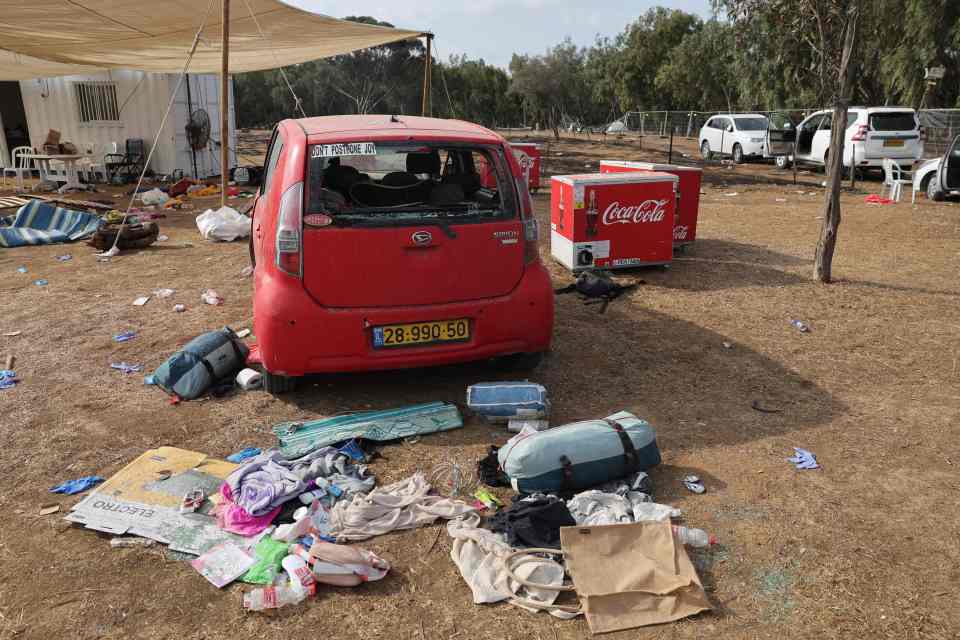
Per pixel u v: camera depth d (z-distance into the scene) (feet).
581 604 9.23
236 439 13.78
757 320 21.57
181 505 11.38
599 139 141.28
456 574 9.97
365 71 191.72
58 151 57.06
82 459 13.04
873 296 24.07
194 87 63.41
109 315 21.83
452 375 16.98
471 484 12.35
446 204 14.51
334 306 13.91
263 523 10.96
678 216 30.68
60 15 38.27
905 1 85.51
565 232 27.22
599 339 19.83
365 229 13.73
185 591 9.54
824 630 8.86
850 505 11.60
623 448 11.94
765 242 33.99
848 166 60.64
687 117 149.69
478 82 240.12
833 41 25.72
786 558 10.26
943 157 46.52
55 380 16.69
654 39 196.44
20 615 9.06
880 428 14.40
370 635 8.76
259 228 16.42
